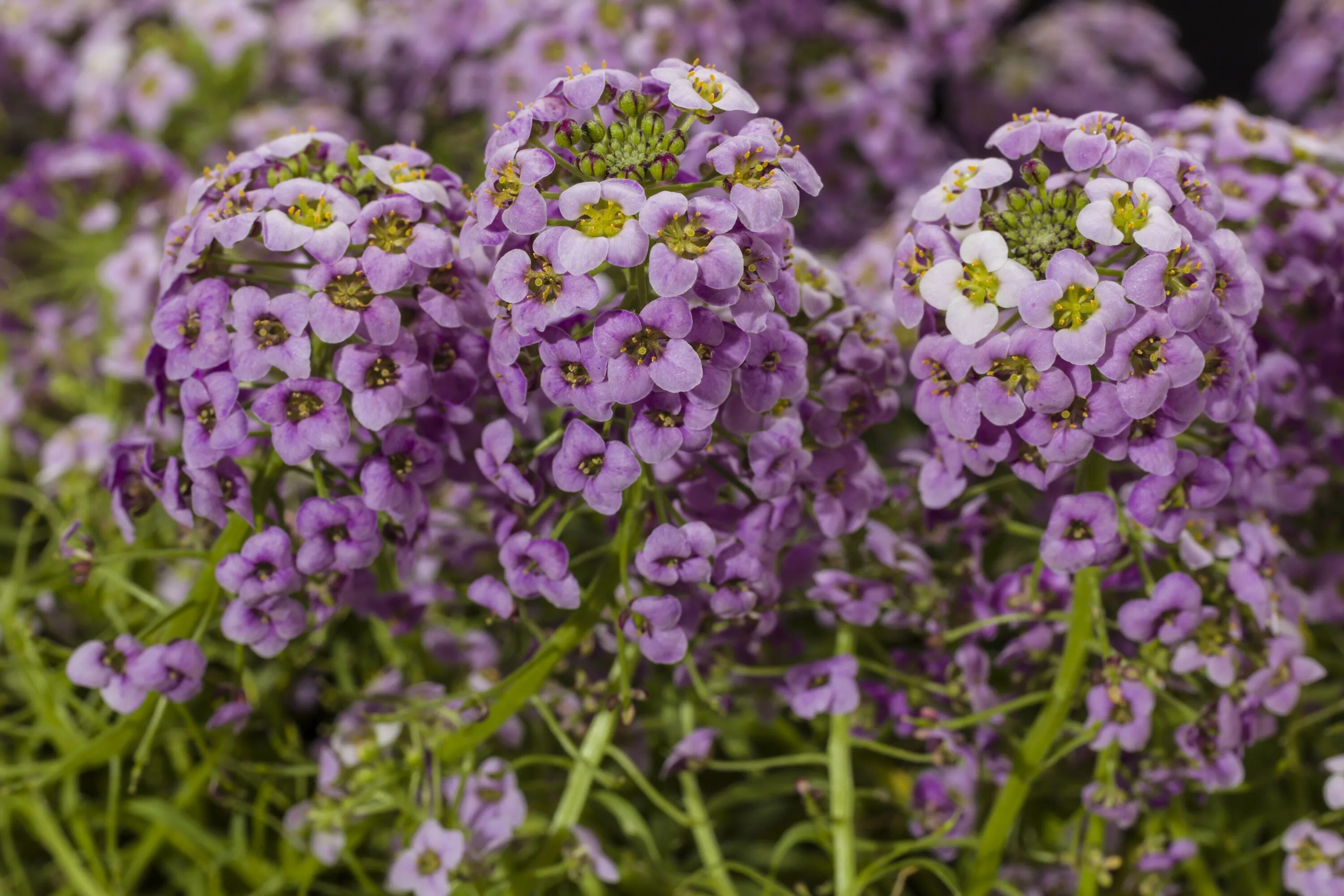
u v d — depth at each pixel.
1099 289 0.15
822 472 0.17
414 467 0.16
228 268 0.16
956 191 0.16
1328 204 0.18
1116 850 0.18
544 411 0.17
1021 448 0.16
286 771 0.18
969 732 0.18
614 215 0.15
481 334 0.16
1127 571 0.17
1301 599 0.18
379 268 0.16
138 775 0.17
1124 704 0.17
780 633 0.18
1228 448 0.17
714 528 0.17
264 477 0.17
